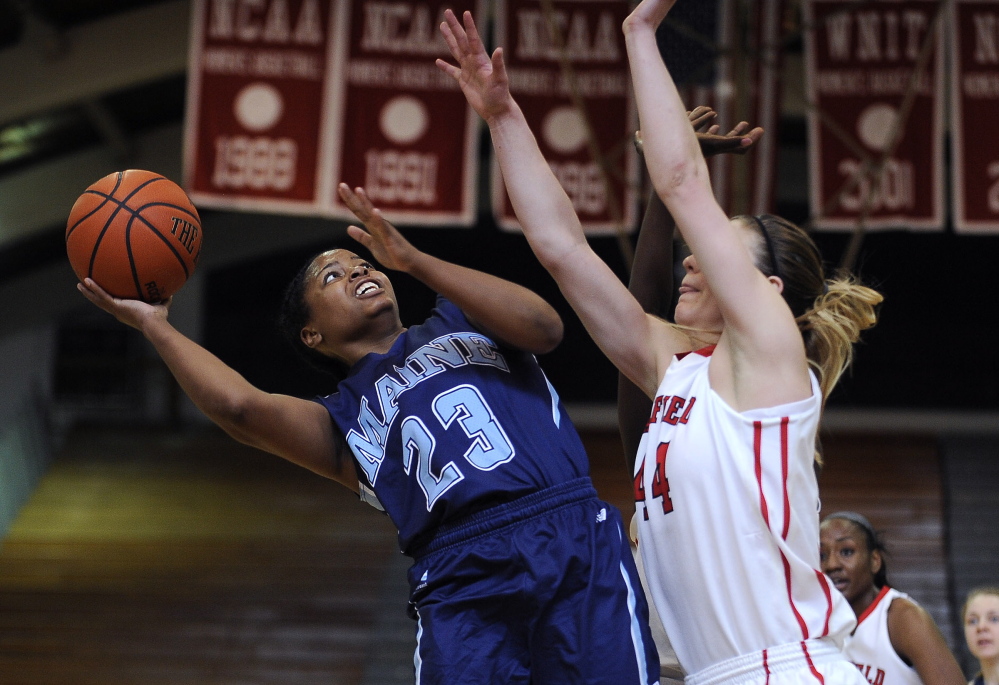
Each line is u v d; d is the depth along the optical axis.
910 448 18.31
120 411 20.69
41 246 19.78
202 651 14.89
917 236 21.03
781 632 2.48
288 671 14.56
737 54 10.01
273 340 21.44
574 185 11.71
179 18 15.25
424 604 2.96
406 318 20.34
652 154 2.63
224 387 3.03
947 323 20.75
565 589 2.83
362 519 16.95
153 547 16.55
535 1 11.74
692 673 2.61
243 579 15.92
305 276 3.45
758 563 2.50
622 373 3.32
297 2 11.77
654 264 3.35
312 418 3.22
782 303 2.58
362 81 11.74
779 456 2.50
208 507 17.31
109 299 3.17
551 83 11.71
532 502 2.94
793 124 18.44
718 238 2.55
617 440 19.02
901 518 16.73
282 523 16.94
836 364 2.82
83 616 15.38
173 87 17.12
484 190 20.05
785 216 20.45
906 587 15.44
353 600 15.55
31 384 20.45
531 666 2.84
